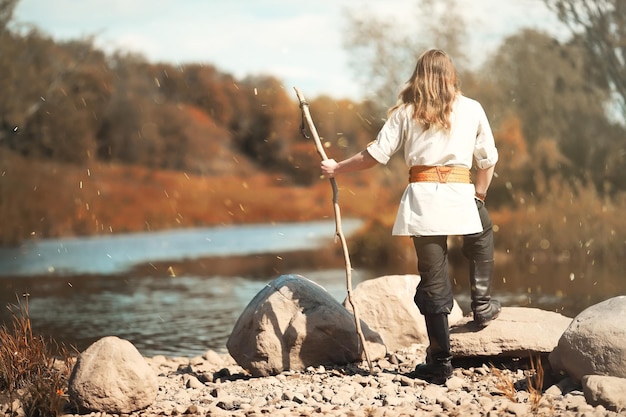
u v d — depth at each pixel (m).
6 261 20.39
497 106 22.55
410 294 6.23
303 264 18.36
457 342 5.17
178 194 41.16
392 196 21.42
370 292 6.23
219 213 41.66
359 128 24.88
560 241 16.66
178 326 9.70
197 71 51.28
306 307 5.44
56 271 17.78
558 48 22.52
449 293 4.88
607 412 3.92
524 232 17.12
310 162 49.84
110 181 38.69
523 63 22.75
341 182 40.62
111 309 11.38
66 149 33.72
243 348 5.42
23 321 5.29
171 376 5.81
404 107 4.92
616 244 16.27
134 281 15.50
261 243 26.98
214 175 47.94
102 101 41.94
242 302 12.13
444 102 4.80
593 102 22.20
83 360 4.48
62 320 10.27
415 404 4.41
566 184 18.36
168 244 26.86
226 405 4.52
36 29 30.34
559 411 4.10
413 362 5.48
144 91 47.16
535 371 4.98
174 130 47.53
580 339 4.54
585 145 21.53
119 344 4.53
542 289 11.68
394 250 19.14
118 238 30.12
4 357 4.96
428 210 4.76
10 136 31.44
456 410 4.18
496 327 5.14
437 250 4.81
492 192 20.73
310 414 4.19
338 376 5.16
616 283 12.16
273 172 50.28
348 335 5.45
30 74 30.11
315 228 36.19
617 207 17.80
